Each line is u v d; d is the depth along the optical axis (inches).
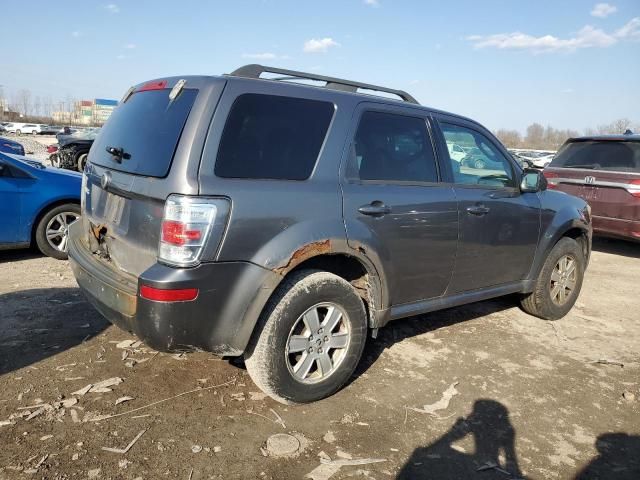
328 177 126.5
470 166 164.2
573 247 201.0
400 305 146.6
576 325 198.4
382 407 130.0
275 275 114.0
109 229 128.2
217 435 113.6
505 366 158.1
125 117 135.0
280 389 121.6
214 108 111.8
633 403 139.8
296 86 127.2
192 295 106.2
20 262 239.0
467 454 113.3
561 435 123.0
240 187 111.0
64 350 148.6
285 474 102.7
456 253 155.1
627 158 309.7
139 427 114.5
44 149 1225.4
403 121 147.5
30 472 98.0
